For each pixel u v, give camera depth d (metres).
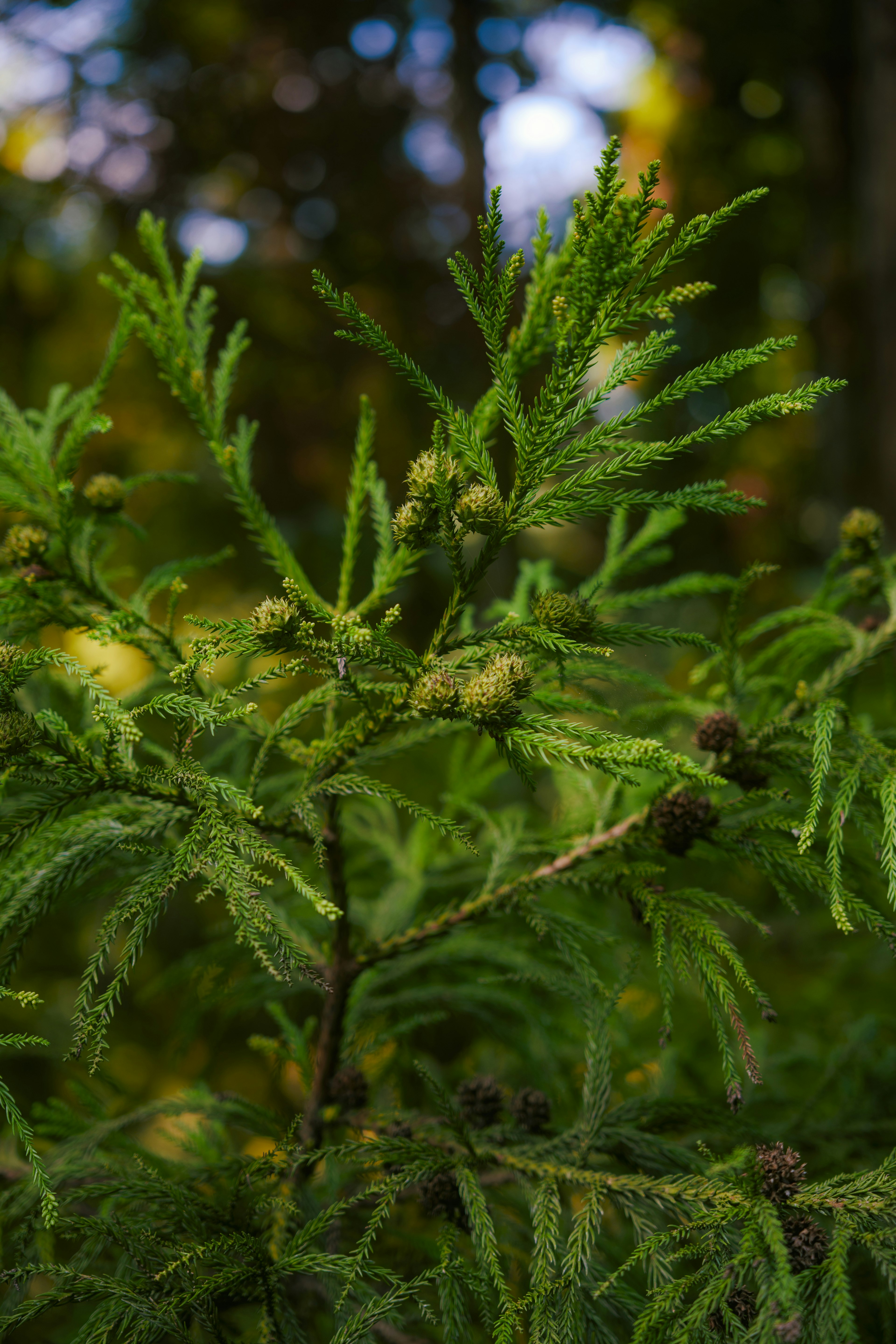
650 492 0.68
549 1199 0.70
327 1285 0.73
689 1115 0.75
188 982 0.90
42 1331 0.82
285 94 2.15
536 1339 0.67
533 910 0.75
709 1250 0.67
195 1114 0.81
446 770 1.21
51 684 0.82
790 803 0.78
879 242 1.82
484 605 1.76
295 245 2.19
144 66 2.02
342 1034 0.77
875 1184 0.67
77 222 2.05
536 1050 0.85
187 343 0.79
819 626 0.81
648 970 0.97
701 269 2.30
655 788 0.76
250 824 0.71
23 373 1.96
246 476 0.79
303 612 0.68
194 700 0.67
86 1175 0.76
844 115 2.12
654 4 2.06
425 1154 0.72
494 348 0.68
